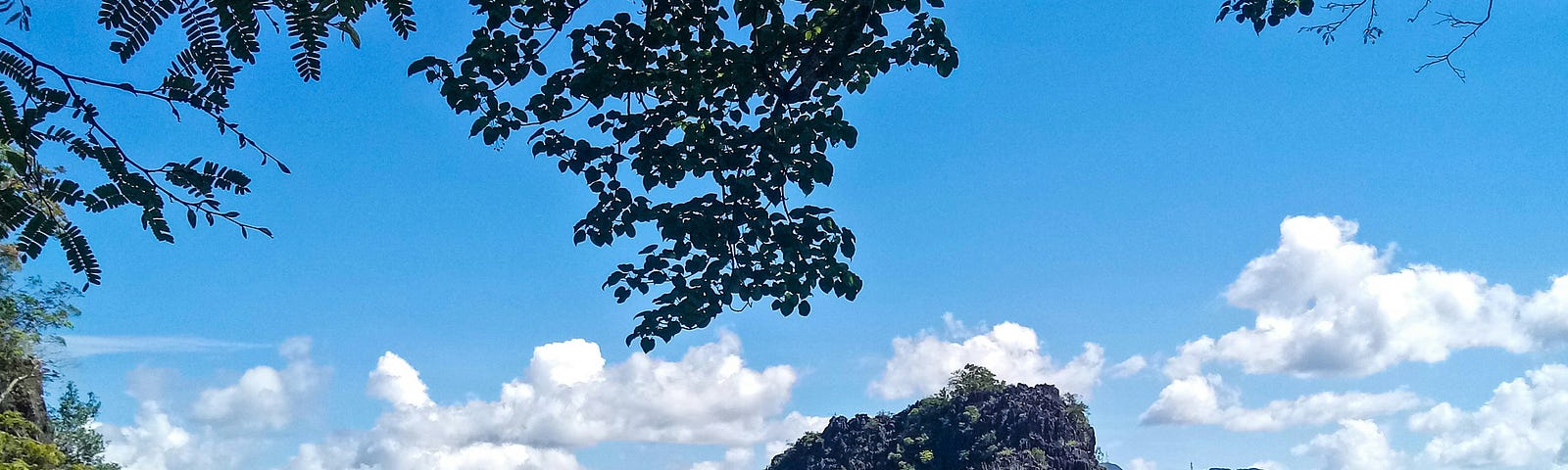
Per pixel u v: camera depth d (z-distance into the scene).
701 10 7.49
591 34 7.25
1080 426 136.12
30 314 37.25
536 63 7.12
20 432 38.44
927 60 7.69
